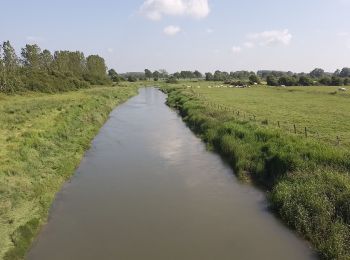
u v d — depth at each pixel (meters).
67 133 32.66
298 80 117.06
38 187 20.08
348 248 13.42
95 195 20.53
